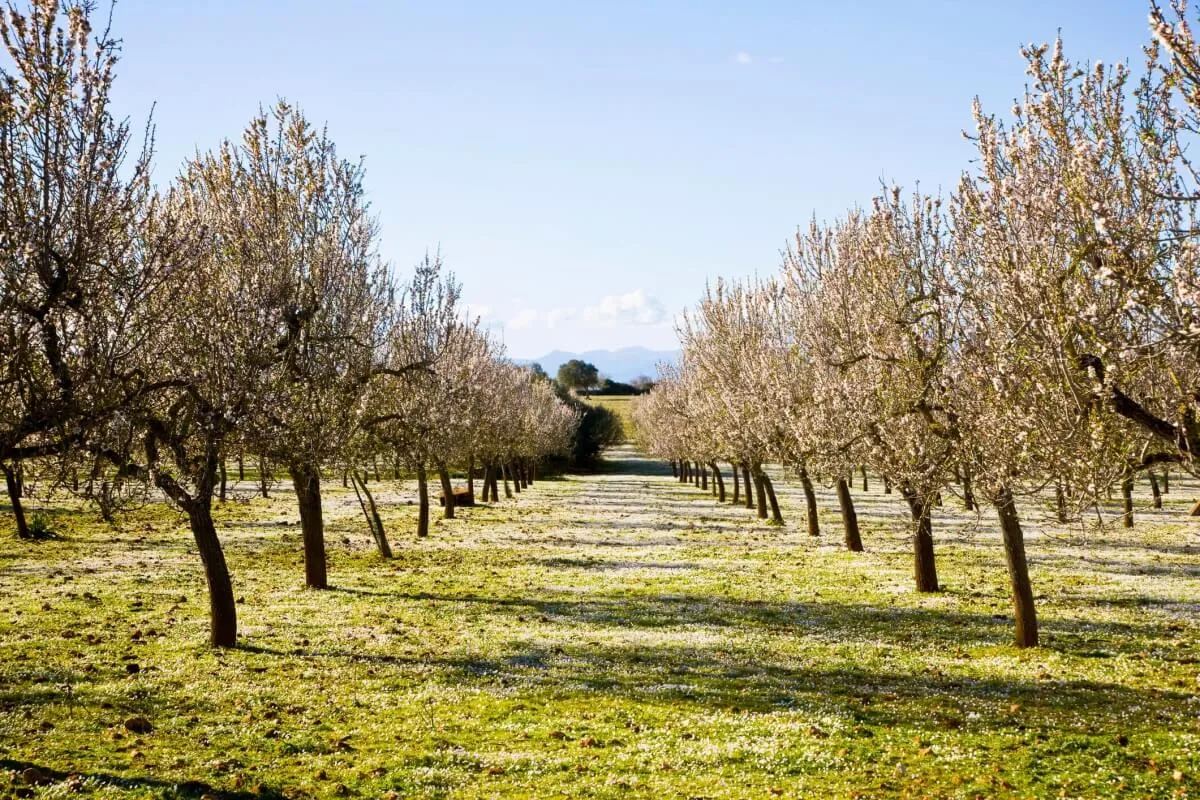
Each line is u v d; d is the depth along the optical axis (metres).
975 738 15.72
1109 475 14.25
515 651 23.12
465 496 73.88
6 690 17.81
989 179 15.87
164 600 28.61
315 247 29.22
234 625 22.95
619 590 33.31
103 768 13.73
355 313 31.69
